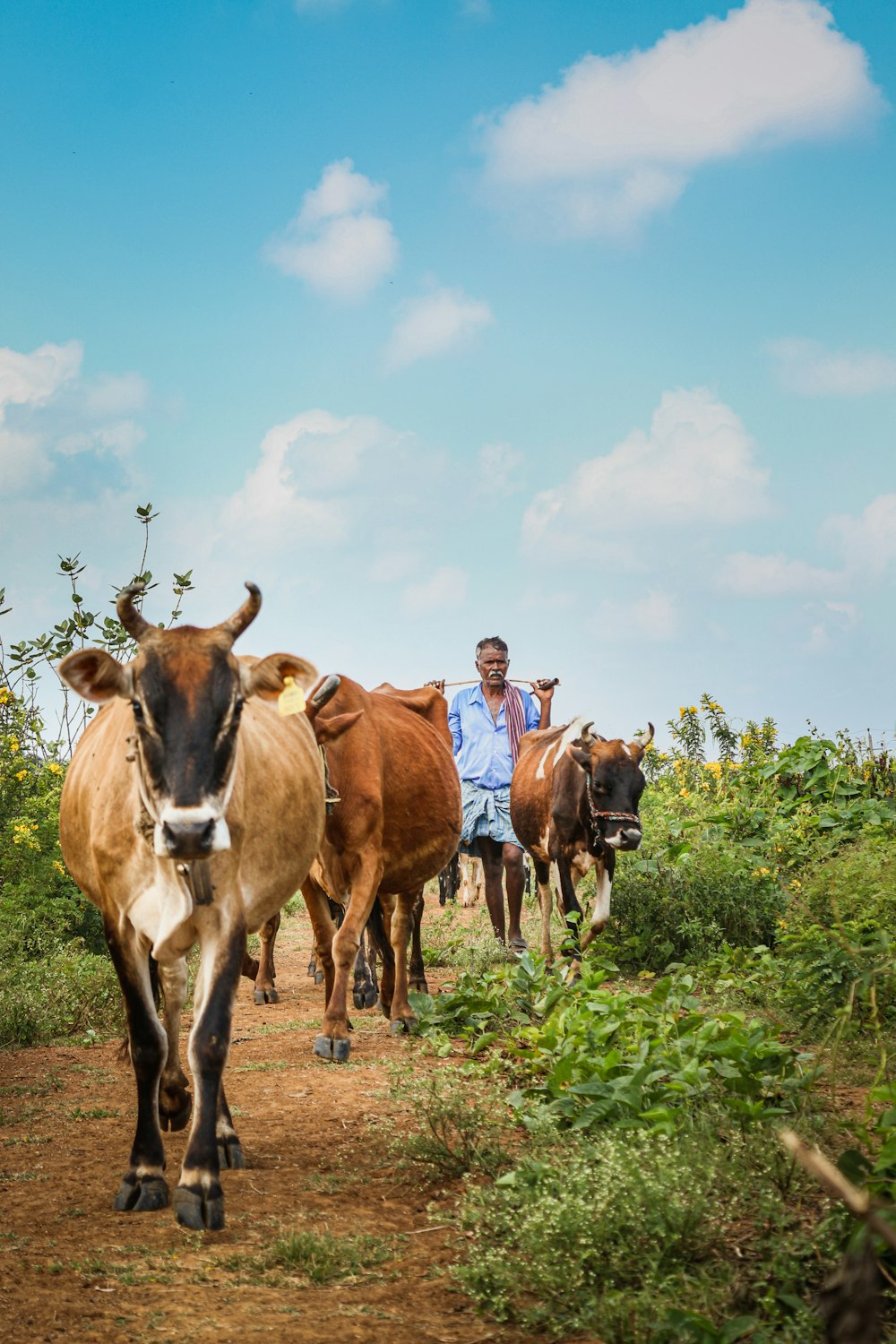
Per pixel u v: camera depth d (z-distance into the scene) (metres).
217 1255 3.83
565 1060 5.04
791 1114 4.61
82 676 4.22
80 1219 4.18
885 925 6.93
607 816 8.48
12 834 9.85
